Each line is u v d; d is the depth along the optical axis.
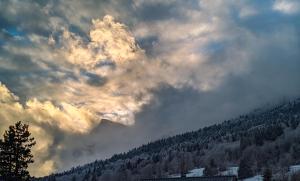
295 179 137.62
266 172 144.88
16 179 34.03
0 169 33.81
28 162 34.75
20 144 34.53
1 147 34.06
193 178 95.56
